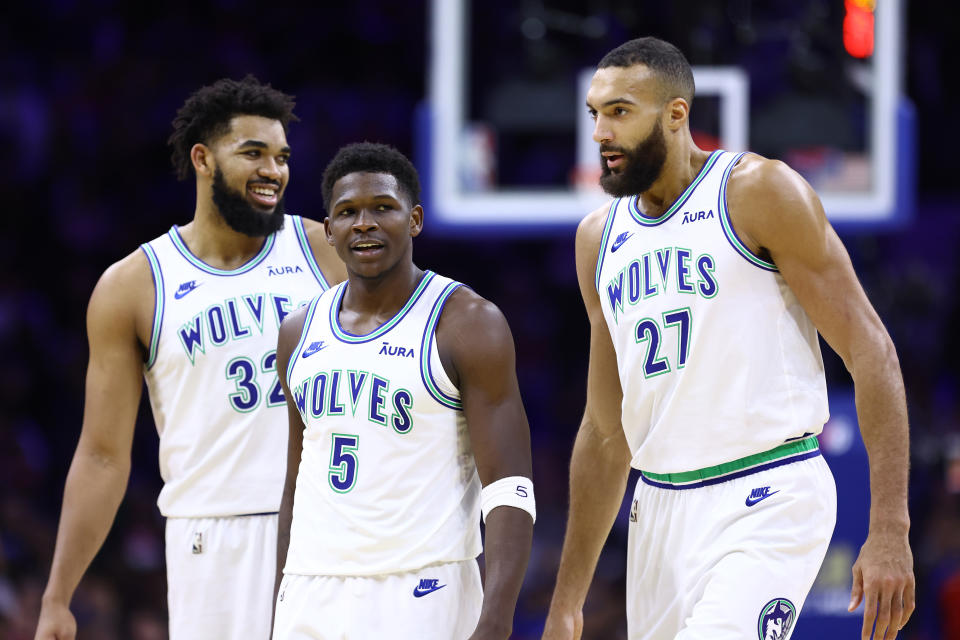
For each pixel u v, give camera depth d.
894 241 45.94
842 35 26.75
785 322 12.13
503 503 11.79
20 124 42.25
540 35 27.58
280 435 14.44
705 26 26.84
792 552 11.74
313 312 12.78
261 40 44.53
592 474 13.61
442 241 44.56
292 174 42.62
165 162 43.25
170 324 14.45
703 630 11.50
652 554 12.56
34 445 36.78
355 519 12.02
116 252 42.44
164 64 43.75
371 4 44.66
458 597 12.04
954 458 27.62
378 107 44.25
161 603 29.00
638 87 12.13
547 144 27.55
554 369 42.41
